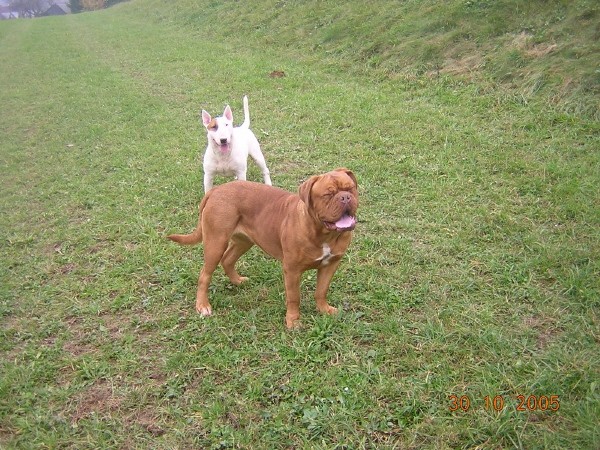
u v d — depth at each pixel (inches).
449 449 67.1
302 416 73.5
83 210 146.4
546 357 79.7
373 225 123.3
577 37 195.3
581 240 109.3
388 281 102.5
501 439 67.9
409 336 87.2
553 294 94.7
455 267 105.6
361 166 154.3
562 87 178.4
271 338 89.1
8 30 670.5
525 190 131.7
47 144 209.3
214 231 93.0
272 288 103.0
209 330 92.0
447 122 178.2
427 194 134.1
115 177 165.0
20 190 166.4
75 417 77.4
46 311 102.7
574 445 65.1
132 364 86.0
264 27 354.9
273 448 69.2
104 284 109.3
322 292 92.6
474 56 215.5
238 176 144.2
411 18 256.8
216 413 74.9
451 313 91.9
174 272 111.3
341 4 317.7
